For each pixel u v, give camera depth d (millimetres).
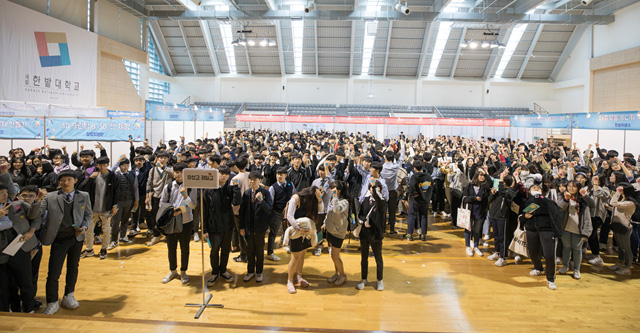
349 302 3951
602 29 20484
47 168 5590
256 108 25031
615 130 11828
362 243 4352
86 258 5160
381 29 22312
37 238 3609
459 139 16344
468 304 3945
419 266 5102
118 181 5223
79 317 3039
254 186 4336
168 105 11852
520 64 24812
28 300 3416
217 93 25859
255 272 4527
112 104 15805
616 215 4863
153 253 5445
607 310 3842
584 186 5301
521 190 4953
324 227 4523
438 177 8000
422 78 25625
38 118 8008
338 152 6379
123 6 16219
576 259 4715
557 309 3852
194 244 5949
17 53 10812
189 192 4359
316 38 22812
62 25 12547
